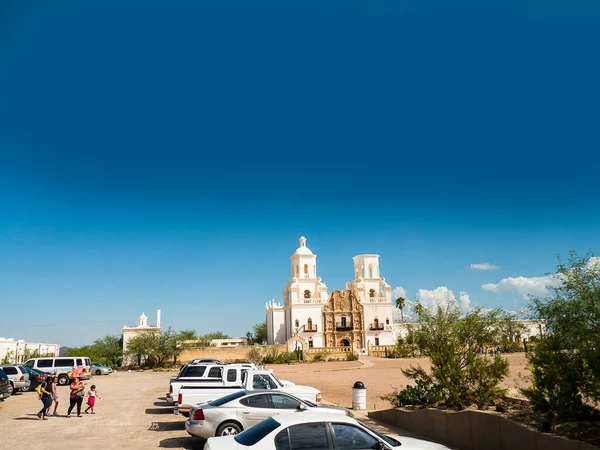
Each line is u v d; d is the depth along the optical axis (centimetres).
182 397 1644
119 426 1795
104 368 5738
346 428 863
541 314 1130
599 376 1023
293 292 9038
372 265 9738
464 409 1430
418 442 927
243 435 888
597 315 1023
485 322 1669
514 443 1119
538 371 1198
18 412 2205
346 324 9019
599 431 1015
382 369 5266
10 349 7519
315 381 3844
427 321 1750
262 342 11550
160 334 8125
